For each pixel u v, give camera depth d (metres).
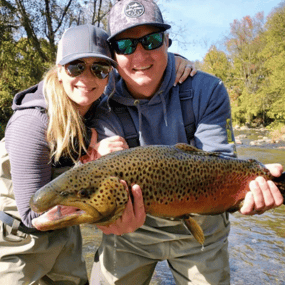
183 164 0.72
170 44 0.98
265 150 6.25
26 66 7.09
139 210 0.67
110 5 7.24
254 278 1.34
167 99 0.91
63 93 0.85
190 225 0.76
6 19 6.92
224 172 0.77
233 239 1.76
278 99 13.05
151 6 0.83
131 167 0.67
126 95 0.91
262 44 16.98
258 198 0.74
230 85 18.98
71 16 7.49
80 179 0.64
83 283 1.11
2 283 0.94
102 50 0.83
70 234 1.07
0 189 0.96
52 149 0.83
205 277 0.92
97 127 0.93
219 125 0.90
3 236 0.96
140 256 0.96
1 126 5.84
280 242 1.72
